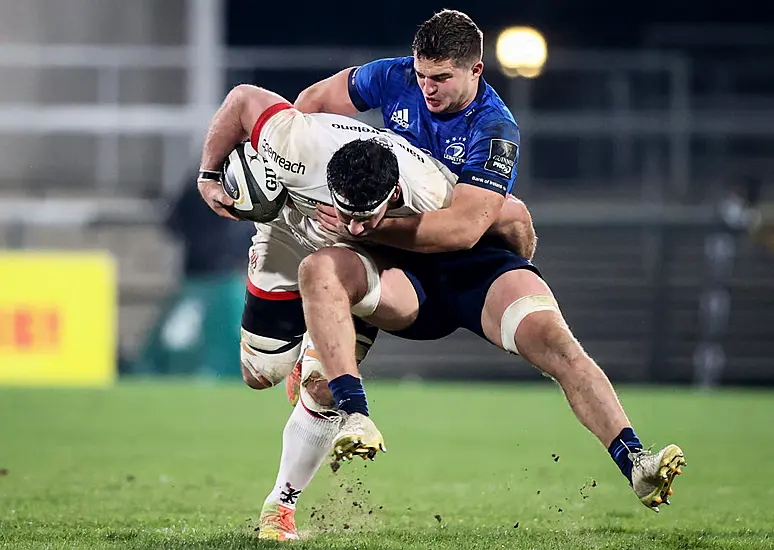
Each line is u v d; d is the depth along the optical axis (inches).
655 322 2316.7
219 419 1493.6
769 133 2354.8
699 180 2509.8
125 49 2544.3
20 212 2432.3
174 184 2479.1
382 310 620.7
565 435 1344.7
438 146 669.3
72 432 1339.8
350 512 774.5
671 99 2517.2
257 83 2425.0
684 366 2285.9
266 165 639.8
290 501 667.4
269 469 1017.5
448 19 647.8
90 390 1849.2
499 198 636.1
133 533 640.4
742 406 1728.6
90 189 2532.0
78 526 675.4
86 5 2652.6
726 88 2691.9
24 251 2373.3
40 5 2632.9
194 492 860.6
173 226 2235.5
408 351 2269.9
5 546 585.9
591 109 2511.1
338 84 711.1
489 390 1994.3
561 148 2495.1
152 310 2356.1
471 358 2261.3
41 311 1940.2
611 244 2422.5
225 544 588.1
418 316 636.1
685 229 2332.7
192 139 2440.9
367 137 622.8
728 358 2273.6
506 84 2397.9
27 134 2522.1
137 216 2438.5
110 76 2581.2
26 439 1267.2
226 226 2223.2
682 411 1651.1
